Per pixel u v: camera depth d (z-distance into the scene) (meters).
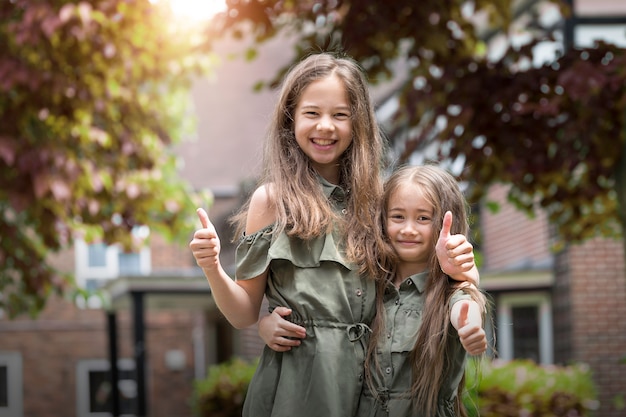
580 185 7.81
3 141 7.35
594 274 13.01
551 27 12.81
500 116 7.16
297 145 3.11
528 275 13.91
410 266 3.07
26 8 7.02
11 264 9.63
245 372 13.16
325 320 2.94
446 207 3.04
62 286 9.83
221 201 18.38
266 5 7.29
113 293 15.94
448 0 7.48
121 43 7.71
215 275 2.89
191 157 20.27
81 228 9.56
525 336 14.61
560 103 6.78
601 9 12.47
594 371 12.88
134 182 8.96
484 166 7.48
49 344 19.53
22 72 7.28
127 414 19.61
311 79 3.07
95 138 8.57
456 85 7.19
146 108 9.68
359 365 2.95
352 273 3.00
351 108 3.07
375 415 2.91
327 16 7.36
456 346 2.95
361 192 3.05
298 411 2.91
